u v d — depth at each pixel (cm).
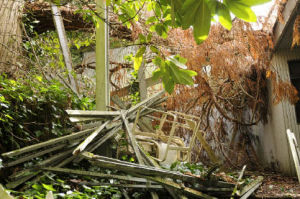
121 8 176
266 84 752
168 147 423
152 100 522
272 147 719
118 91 716
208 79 696
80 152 323
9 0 473
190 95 710
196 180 363
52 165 365
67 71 520
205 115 783
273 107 694
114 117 442
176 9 93
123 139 466
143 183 387
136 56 140
